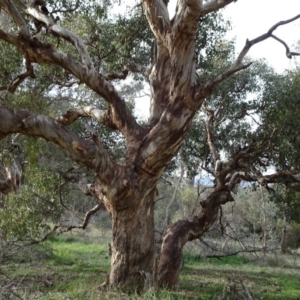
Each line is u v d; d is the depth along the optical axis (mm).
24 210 12047
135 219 10312
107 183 9922
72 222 22812
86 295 9680
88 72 9828
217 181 13711
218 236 24031
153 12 10000
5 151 14695
